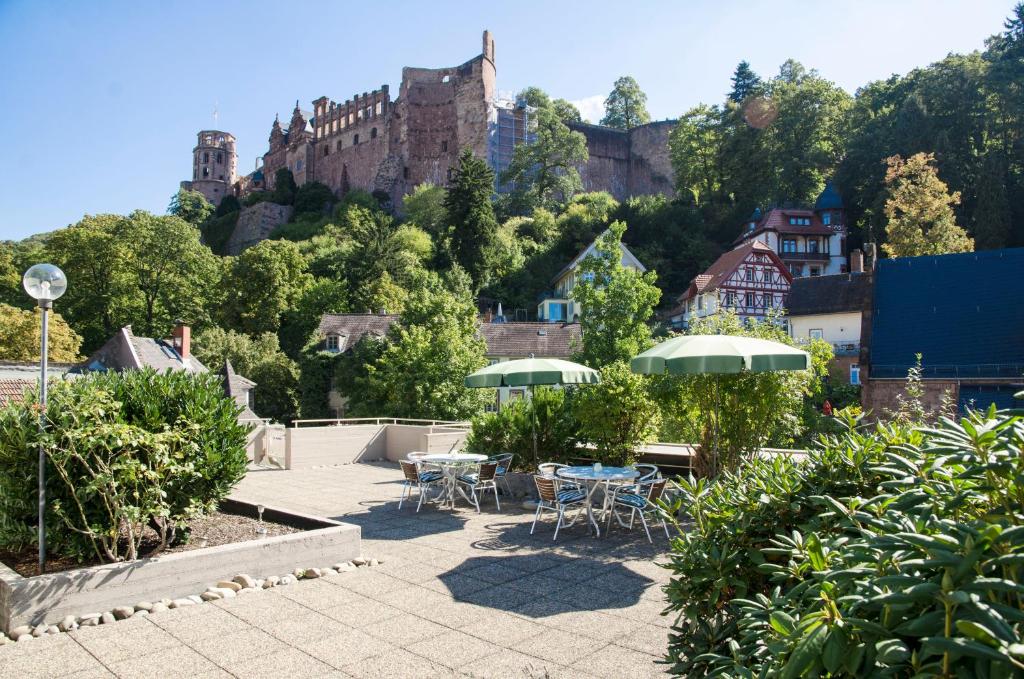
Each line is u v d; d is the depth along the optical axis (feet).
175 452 19.83
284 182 329.72
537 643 15.33
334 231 260.21
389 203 298.15
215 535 23.52
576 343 90.79
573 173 289.12
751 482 10.71
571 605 18.02
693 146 247.70
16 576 16.97
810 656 5.50
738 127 233.76
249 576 19.86
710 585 9.88
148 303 187.73
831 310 131.03
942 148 164.96
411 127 307.37
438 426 52.01
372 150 317.01
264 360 150.92
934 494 6.63
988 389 74.02
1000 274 82.12
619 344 74.64
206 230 329.11
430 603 18.21
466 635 15.85
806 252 187.21
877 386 80.64
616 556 23.20
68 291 172.45
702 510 10.93
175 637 15.74
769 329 33.55
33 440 18.75
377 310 186.29
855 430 11.12
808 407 74.49
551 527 28.22
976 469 5.82
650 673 13.64
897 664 5.19
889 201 142.00
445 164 307.58
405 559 22.94
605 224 226.99
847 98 228.02
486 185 218.79
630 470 28.68
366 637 15.75
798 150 220.23
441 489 36.81
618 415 33.65
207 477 20.62
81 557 19.07
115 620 16.89
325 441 51.52
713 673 7.61
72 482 18.84
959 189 161.27
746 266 148.05
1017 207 157.07
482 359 104.99
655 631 16.05
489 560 22.76
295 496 36.60
